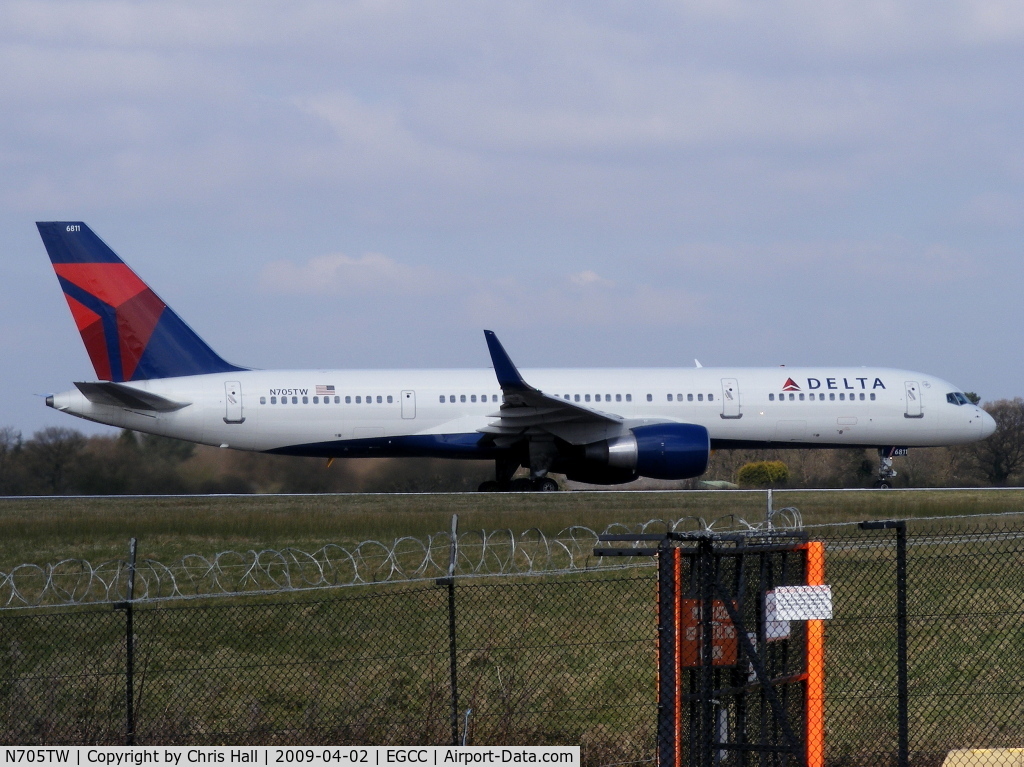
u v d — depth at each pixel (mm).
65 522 113375
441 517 114375
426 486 160000
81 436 160375
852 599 68938
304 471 159375
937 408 147000
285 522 112250
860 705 53938
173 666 61562
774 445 145125
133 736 47094
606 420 136000
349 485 159125
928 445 148625
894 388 146500
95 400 137125
